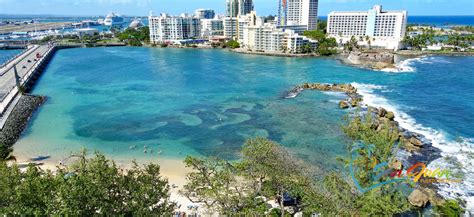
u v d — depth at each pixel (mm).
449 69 171000
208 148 75500
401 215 48125
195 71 175625
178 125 90812
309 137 80125
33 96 117562
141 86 139000
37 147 76750
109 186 30531
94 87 137875
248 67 188000
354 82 142500
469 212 48719
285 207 48156
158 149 75312
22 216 25578
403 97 116500
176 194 54125
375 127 81812
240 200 41625
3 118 90375
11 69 159875
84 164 33781
